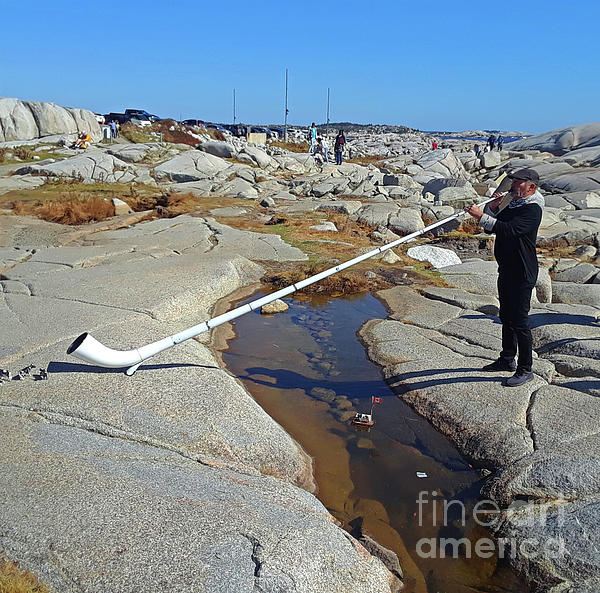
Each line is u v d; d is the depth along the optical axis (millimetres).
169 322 7418
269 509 3832
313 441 5344
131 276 9055
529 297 5617
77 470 3943
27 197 16844
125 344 6273
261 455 4758
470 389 5820
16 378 5363
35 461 4027
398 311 8664
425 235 15281
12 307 7430
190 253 11320
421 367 6488
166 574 3061
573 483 4273
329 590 3266
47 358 5832
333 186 21547
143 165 24672
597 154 31578
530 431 4996
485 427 5180
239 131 52500
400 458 5105
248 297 9391
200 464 4402
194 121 51625
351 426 5586
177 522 3457
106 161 22375
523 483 4418
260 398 6074
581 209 19609
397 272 10789
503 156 36750
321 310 8938
